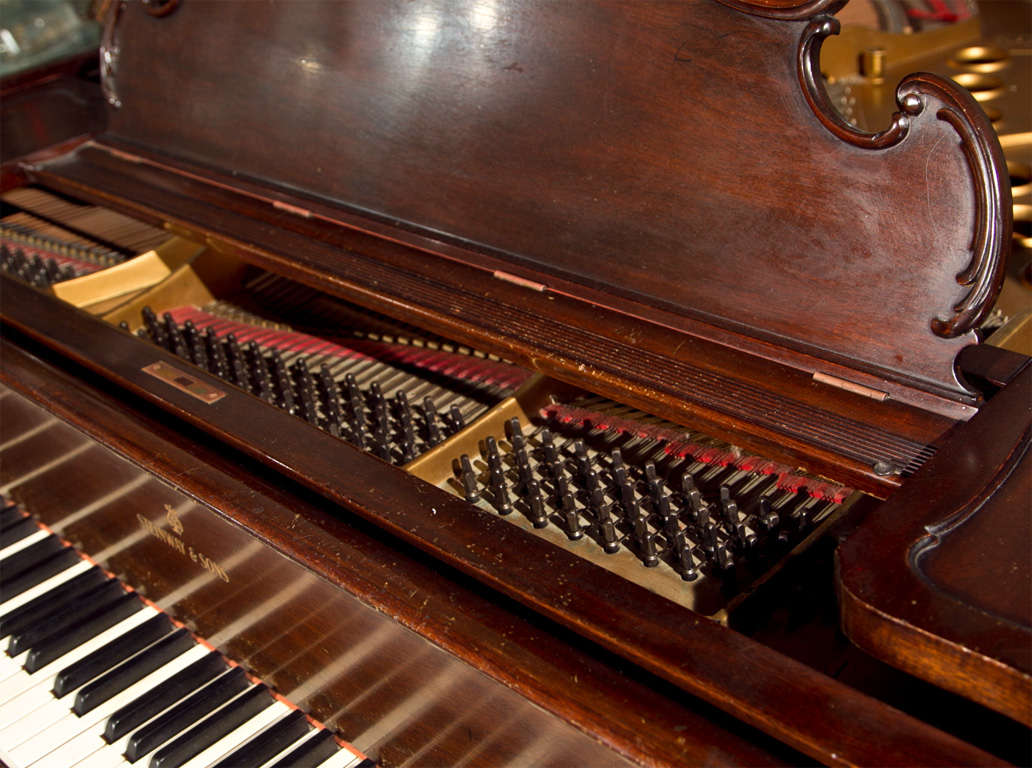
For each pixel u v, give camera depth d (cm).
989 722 93
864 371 103
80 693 119
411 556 104
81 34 220
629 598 95
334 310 144
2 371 129
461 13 118
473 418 124
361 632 105
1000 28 178
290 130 132
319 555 105
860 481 99
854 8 164
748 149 105
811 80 102
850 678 95
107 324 128
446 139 121
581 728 92
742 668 90
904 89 98
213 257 145
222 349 132
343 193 129
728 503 104
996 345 110
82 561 135
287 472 108
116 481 122
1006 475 93
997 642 83
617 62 110
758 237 106
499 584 97
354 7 125
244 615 116
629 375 108
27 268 148
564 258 115
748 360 107
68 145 156
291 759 111
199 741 114
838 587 88
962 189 98
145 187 143
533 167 116
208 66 138
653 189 110
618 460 111
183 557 119
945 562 88
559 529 109
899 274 101
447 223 122
